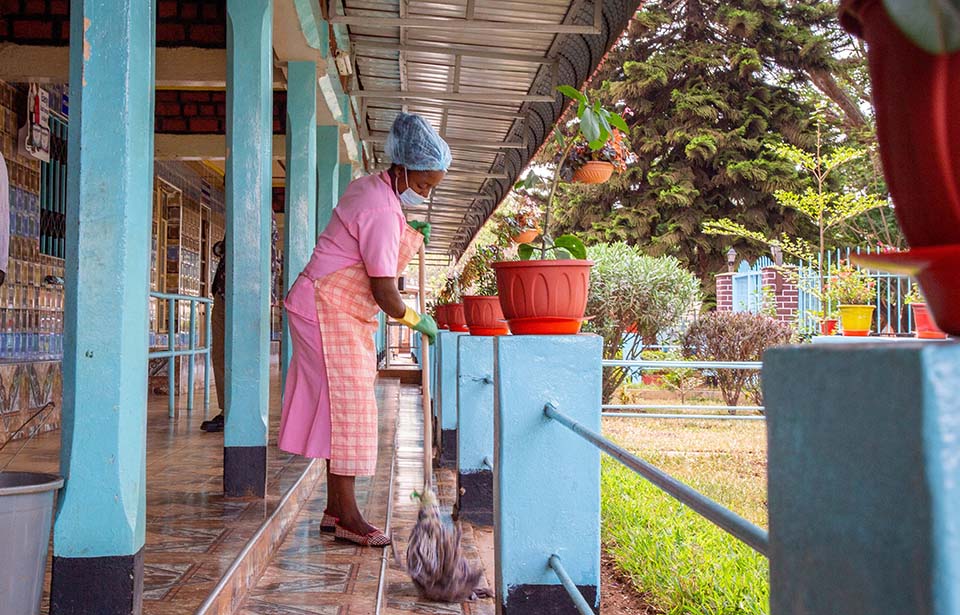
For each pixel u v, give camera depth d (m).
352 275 3.55
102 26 2.32
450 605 3.07
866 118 23.53
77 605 2.29
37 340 6.28
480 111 8.91
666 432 10.42
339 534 3.72
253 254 4.07
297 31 5.40
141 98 2.41
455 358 6.18
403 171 3.59
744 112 24.16
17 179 6.04
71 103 2.34
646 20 24.16
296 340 3.64
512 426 2.51
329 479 3.77
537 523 2.52
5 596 1.96
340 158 9.62
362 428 3.64
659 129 24.91
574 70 6.85
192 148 8.34
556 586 2.52
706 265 24.97
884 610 0.63
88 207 2.31
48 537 2.13
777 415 0.78
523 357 2.52
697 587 4.07
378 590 3.04
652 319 12.46
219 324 6.32
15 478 2.21
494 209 13.25
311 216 6.00
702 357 12.28
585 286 2.67
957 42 0.62
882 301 13.25
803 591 0.73
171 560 2.88
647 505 5.93
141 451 2.41
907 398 0.60
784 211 24.09
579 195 25.27
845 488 0.67
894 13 0.62
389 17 6.71
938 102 0.66
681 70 24.98
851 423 0.67
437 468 5.98
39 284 6.34
